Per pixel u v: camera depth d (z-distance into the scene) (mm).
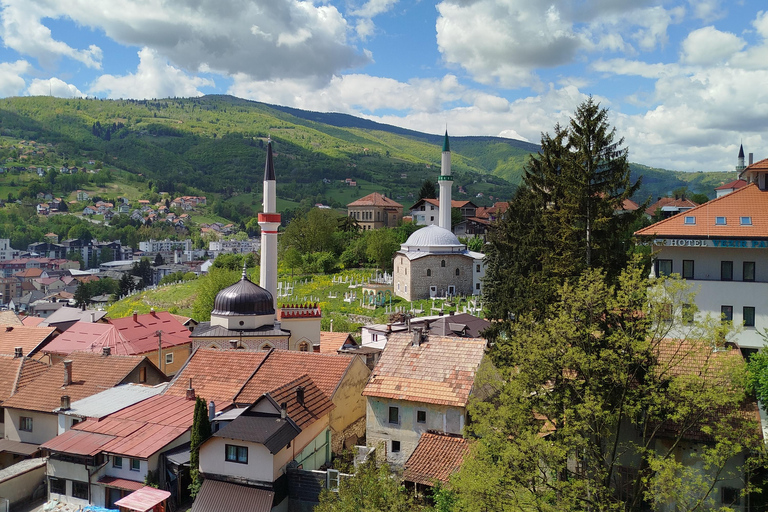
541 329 34219
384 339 71562
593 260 43188
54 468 42312
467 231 172625
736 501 34062
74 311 94875
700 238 49219
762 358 35531
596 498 31031
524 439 31047
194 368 50812
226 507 36938
